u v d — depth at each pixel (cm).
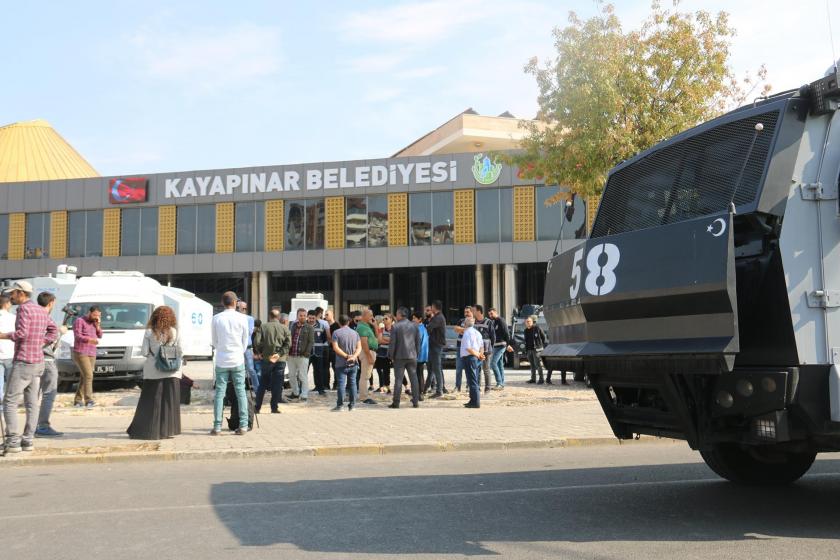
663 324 524
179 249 4884
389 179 4597
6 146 7475
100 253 4969
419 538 547
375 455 987
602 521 590
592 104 1662
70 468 893
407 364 1493
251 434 1119
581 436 1067
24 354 941
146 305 2027
